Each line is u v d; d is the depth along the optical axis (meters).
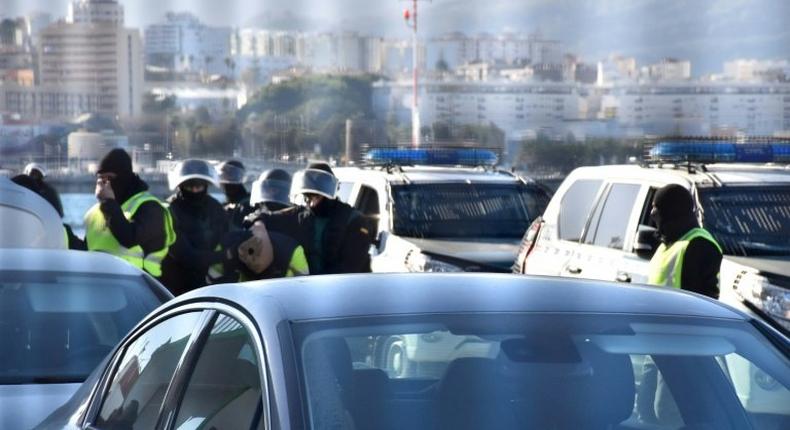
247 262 18.91
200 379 8.32
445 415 7.24
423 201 29.91
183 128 69.12
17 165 56.38
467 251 26.81
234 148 62.50
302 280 8.84
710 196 21.08
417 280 8.86
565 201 23.97
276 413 7.03
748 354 7.96
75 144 59.25
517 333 7.82
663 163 23.03
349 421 7.10
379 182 30.72
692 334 8.05
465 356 7.58
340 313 7.84
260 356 7.50
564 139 53.34
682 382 7.71
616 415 7.34
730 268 19.08
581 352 7.70
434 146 33.69
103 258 15.52
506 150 53.50
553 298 8.40
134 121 74.38
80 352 13.70
